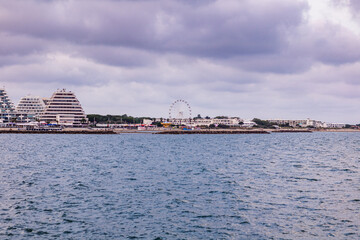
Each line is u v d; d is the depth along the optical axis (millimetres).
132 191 59938
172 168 90812
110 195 56781
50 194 57344
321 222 43156
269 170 87688
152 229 40750
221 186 64750
